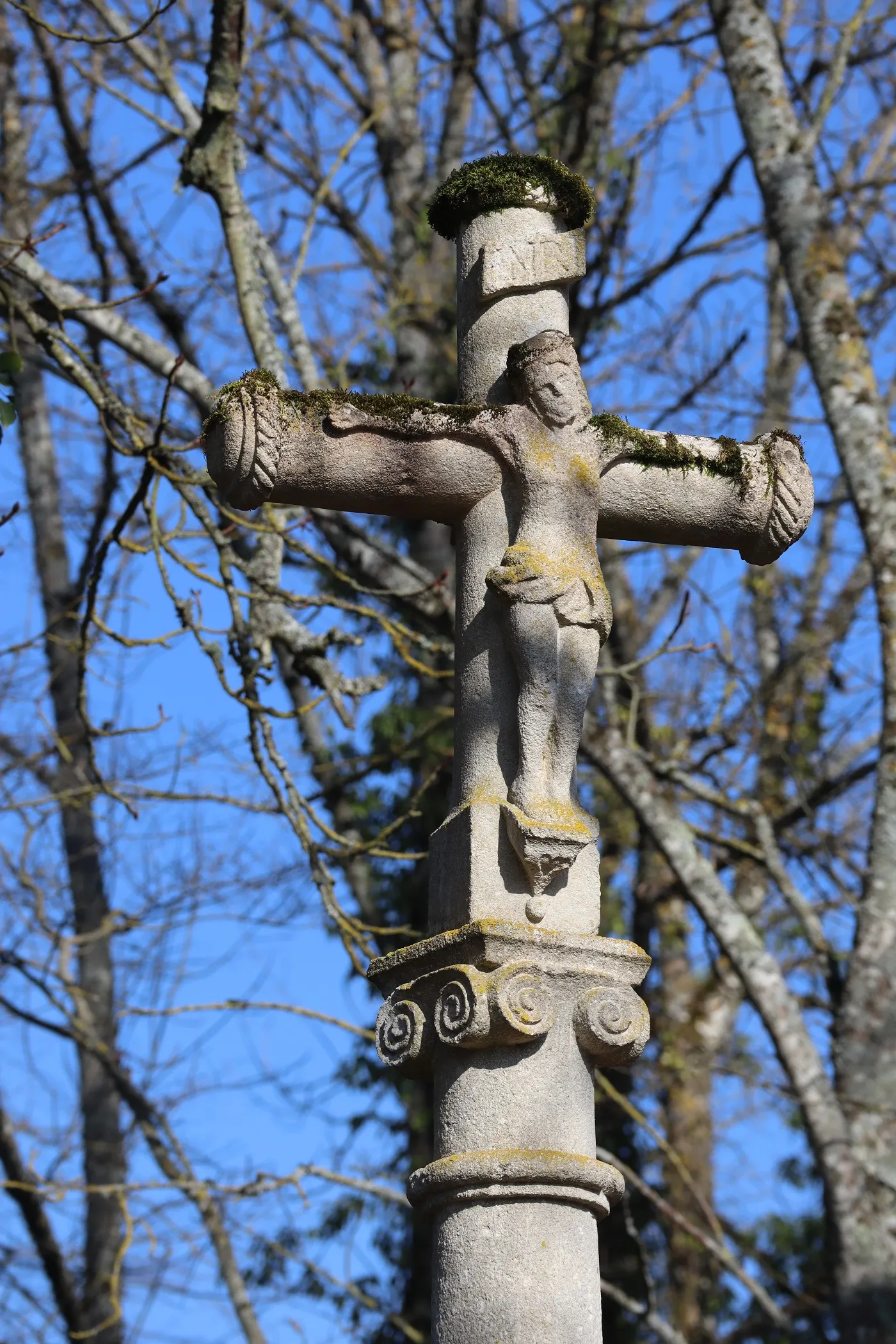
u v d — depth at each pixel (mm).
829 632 13578
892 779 8453
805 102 11172
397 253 13383
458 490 4133
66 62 11547
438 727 11258
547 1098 3670
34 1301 10109
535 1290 3504
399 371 12719
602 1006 3734
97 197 11289
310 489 4059
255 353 7613
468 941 3717
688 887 8719
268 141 12914
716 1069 11625
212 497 7109
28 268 9039
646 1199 12172
